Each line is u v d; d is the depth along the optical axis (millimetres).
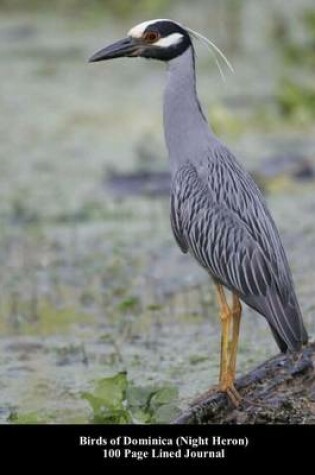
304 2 29344
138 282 14906
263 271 10234
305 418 9914
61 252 16078
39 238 16641
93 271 15336
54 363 12430
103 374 12055
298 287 14156
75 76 25125
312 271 14719
